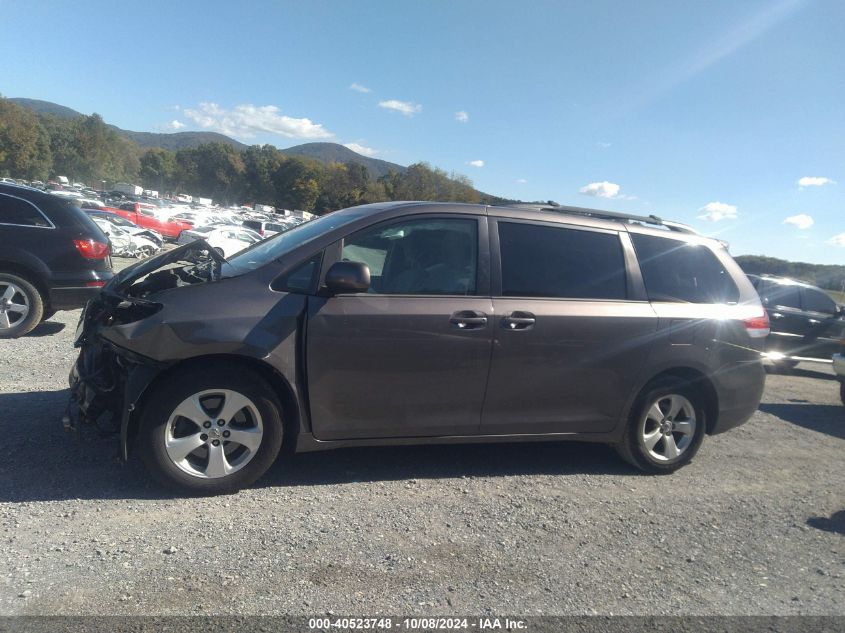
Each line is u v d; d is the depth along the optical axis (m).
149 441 3.84
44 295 7.88
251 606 2.95
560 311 4.46
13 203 7.64
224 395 3.93
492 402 4.41
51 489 3.92
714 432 5.14
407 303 4.17
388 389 4.18
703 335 4.87
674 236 5.11
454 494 4.34
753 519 4.34
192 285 3.98
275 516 3.82
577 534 3.91
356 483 4.40
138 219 36.75
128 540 3.43
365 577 3.25
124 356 3.81
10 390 5.68
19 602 2.85
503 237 4.53
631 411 4.83
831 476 5.36
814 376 11.31
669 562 3.67
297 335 3.99
